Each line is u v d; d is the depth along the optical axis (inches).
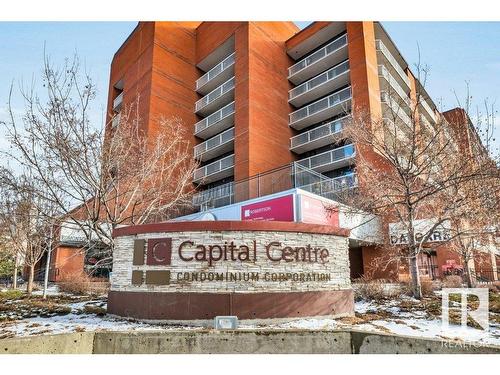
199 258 350.0
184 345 251.8
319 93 1326.3
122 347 248.4
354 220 816.9
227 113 1321.4
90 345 248.2
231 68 1386.6
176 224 362.9
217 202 994.7
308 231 378.0
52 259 1103.6
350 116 629.0
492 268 963.3
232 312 332.2
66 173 481.1
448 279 726.5
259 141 1214.3
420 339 225.1
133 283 367.2
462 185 526.0
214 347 251.0
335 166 1143.6
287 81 1407.5
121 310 368.5
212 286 343.0
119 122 568.4
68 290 738.8
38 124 466.6
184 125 1416.1
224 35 1424.7
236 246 353.1
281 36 1446.9
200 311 335.6
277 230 365.1
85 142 484.7
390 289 546.3
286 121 1344.7
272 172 881.5
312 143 1256.8
